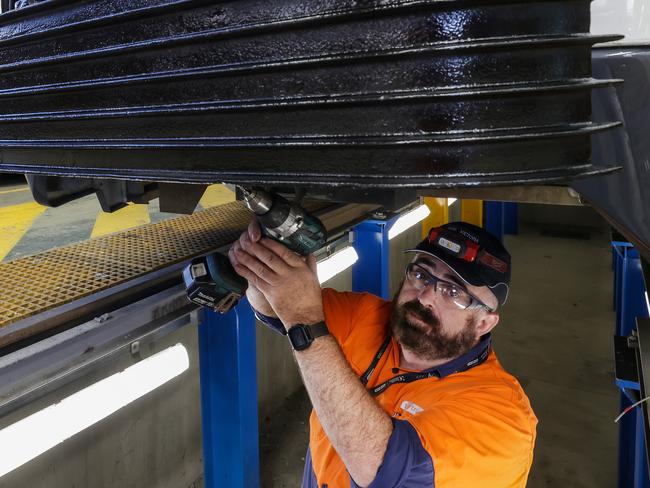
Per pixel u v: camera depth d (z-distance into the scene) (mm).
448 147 510
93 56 729
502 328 4754
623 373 1689
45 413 1336
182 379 2299
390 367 1593
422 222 5512
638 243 743
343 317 1710
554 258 6895
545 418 3402
